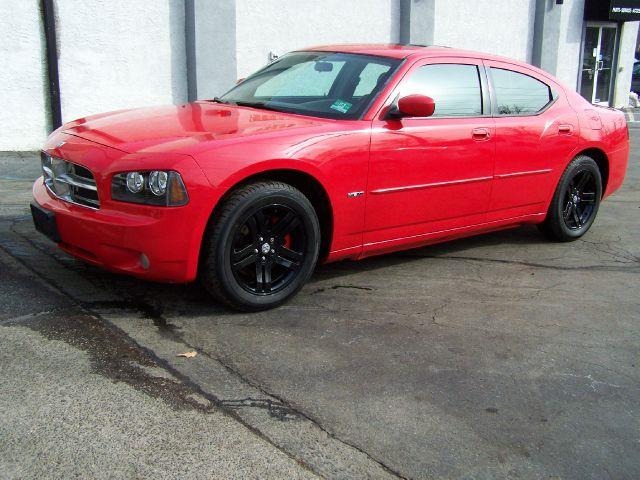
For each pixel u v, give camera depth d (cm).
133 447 267
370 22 1205
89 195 379
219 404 301
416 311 425
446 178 476
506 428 300
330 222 422
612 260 560
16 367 319
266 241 394
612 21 1727
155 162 353
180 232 355
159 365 331
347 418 298
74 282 425
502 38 1470
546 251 579
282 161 382
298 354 354
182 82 1016
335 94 462
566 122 567
